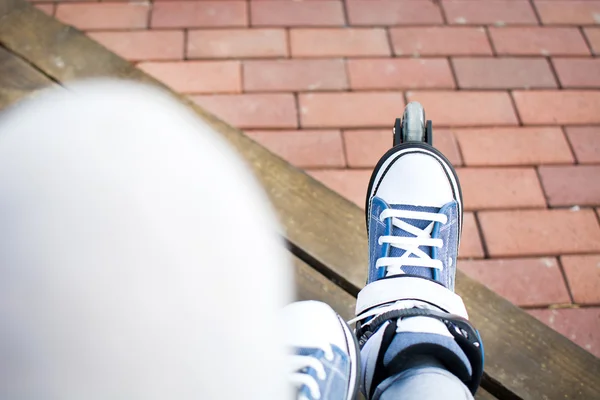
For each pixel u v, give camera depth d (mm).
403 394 706
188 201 257
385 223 1088
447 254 1093
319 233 1165
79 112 250
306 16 1561
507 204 1324
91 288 232
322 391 631
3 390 225
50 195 230
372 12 1576
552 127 1428
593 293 1224
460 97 1461
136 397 241
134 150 251
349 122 1409
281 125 1396
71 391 233
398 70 1490
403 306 883
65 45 1344
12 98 1269
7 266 222
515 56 1529
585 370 1058
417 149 1145
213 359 260
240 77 1457
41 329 227
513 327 1095
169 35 1508
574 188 1346
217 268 259
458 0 1610
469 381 830
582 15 1601
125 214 239
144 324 240
